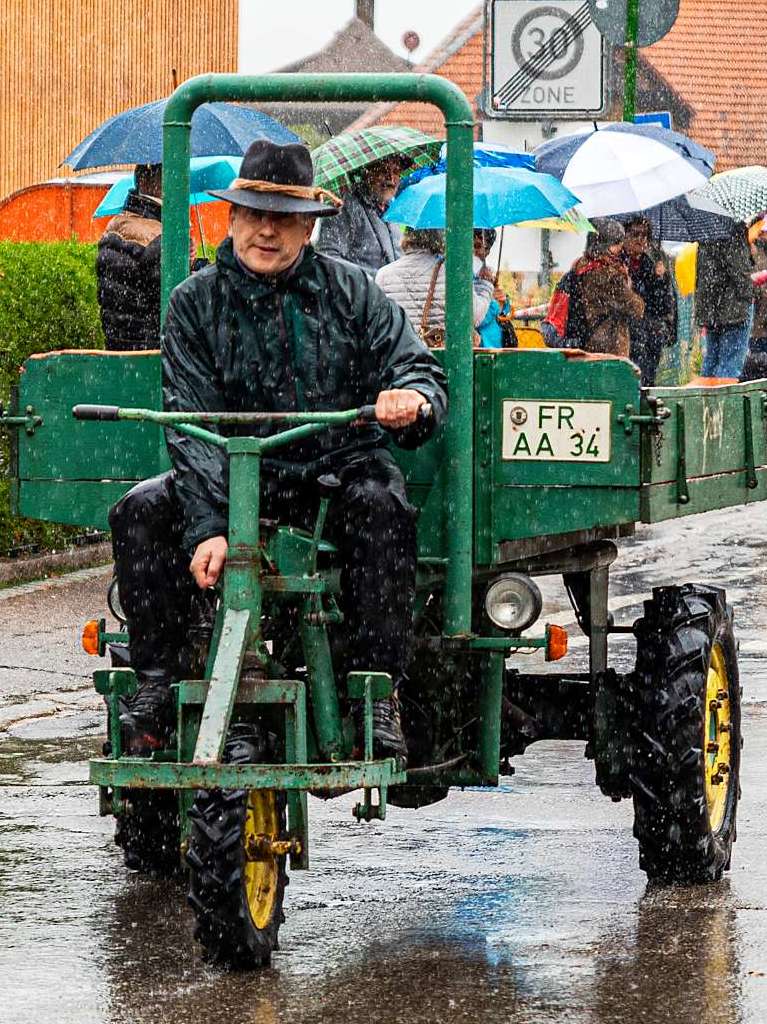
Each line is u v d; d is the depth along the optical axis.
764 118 68.94
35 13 50.50
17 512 11.12
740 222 23.48
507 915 10.21
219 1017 8.59
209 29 52.09
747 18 69.50
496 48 23.42
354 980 9.12
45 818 12.28
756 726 14.73
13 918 10.13
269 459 9.69
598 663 11.55
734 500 11.38
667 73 68.50
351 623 9.45
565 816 12.38
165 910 10.30
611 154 20.39
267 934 9.31
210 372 9.73
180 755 9.07
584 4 23.27
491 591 10.12
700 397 10.82
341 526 9.46
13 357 20.44
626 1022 8.53
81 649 17.55
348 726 9.42
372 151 14.49
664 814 10.67
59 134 50.88
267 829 9.33
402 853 11.48
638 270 20.41
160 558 9.71
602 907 10.36
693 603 11.07
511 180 16.61
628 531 11.44
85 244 22.33
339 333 9.70
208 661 9.21
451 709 10.46
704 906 10.38
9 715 15.20
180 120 10.63
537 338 19.56
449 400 10.09
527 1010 8.69
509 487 10.23
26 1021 8.52
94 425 10.92
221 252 9.69
